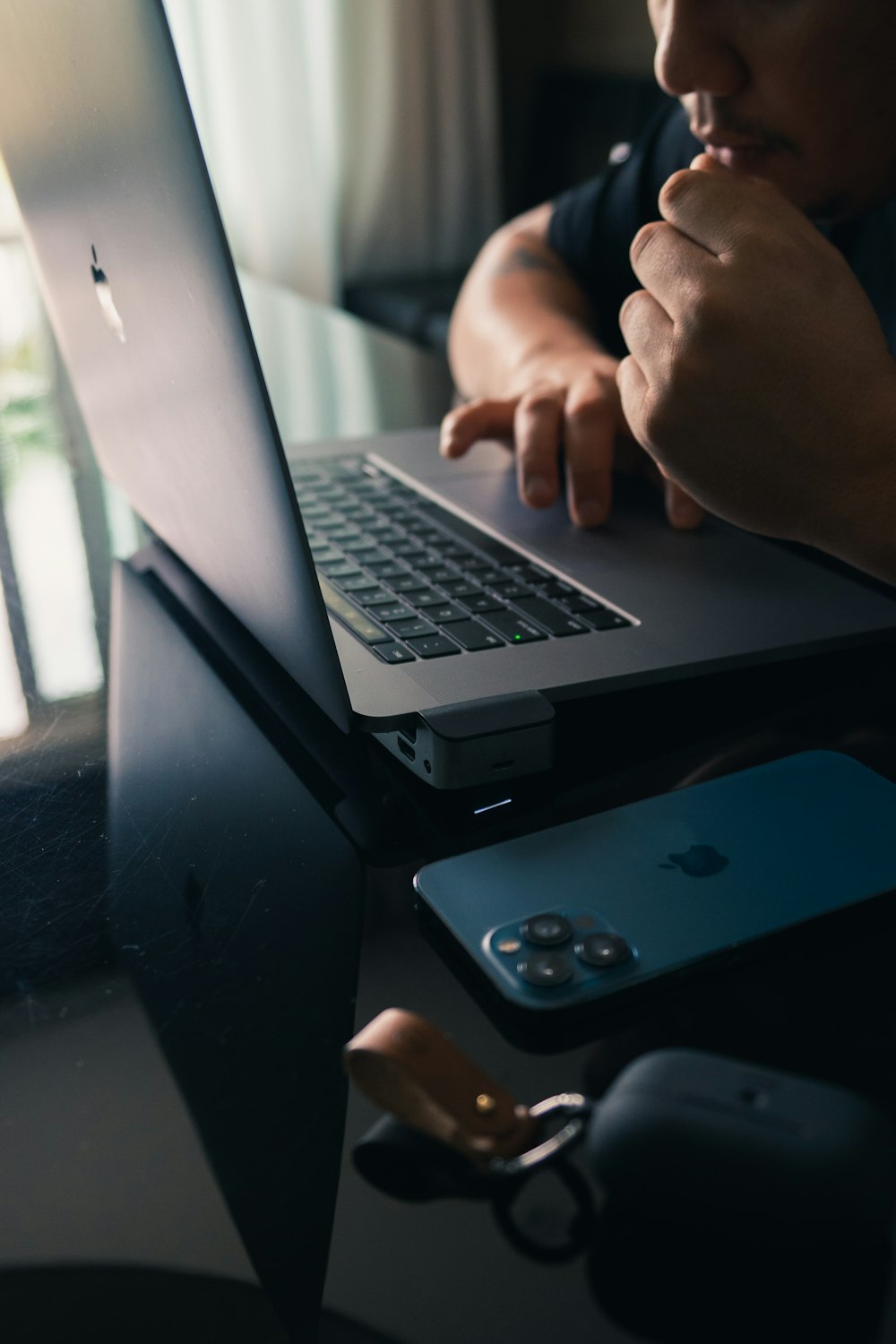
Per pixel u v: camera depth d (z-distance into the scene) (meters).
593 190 1.25
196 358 0.44
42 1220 0.29
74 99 0.49
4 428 1.06
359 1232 0.28
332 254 3.21
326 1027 0.35
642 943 0.37
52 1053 0.35
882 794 0.46
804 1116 0.26
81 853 0.45
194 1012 0.36
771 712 0.54
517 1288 0.26
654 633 0.55
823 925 0.38
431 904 0.39
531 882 0.40
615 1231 0.28
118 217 0.48
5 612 0.69
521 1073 0.32
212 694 0.59
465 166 3.31
